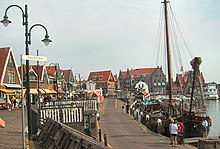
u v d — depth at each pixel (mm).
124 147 17453
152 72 146875
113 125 28938
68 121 21797
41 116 21031
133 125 28828
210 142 16438
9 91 43625
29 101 15336
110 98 102875
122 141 19688
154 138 20953
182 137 18844
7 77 46594
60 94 67188
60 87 80125
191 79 31422
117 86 146750
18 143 13383
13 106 41344
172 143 18188
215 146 16453
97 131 24250
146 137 21453
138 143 18875
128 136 21953
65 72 98500
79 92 69688
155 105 49625
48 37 14742
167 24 38531
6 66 46281
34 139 15953
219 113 74000
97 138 20688
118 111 46719
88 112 23438
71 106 22453
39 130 18719
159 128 25766
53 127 14555
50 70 80312
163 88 139125
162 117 30641
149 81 144000
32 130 16141
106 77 138750
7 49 47938
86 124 23234
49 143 13531
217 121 54781
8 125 20125
